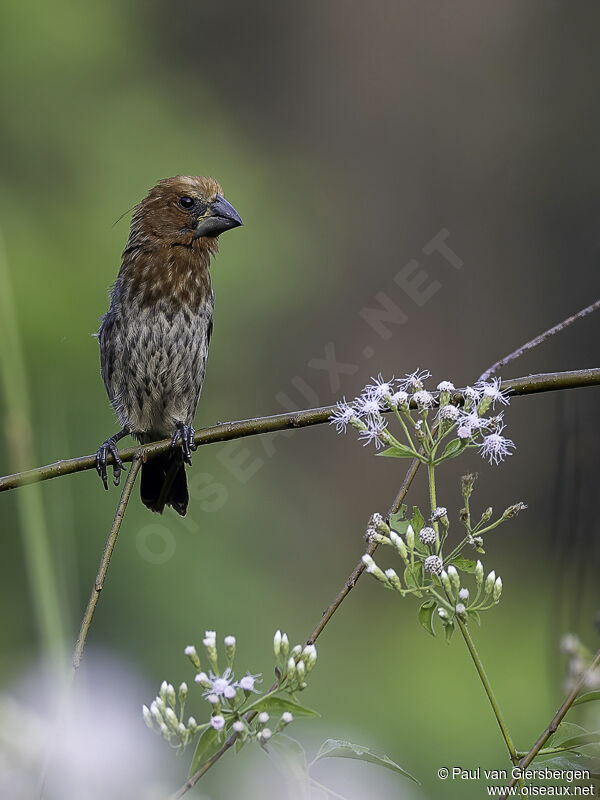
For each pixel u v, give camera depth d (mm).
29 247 13656
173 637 10891
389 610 14141
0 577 9633
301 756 3318
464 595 3570
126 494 4594
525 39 19047
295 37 19703
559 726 3443
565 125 18422
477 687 12445
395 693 12547
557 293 16766
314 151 19203
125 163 15875
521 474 15000
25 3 15594
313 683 12391
